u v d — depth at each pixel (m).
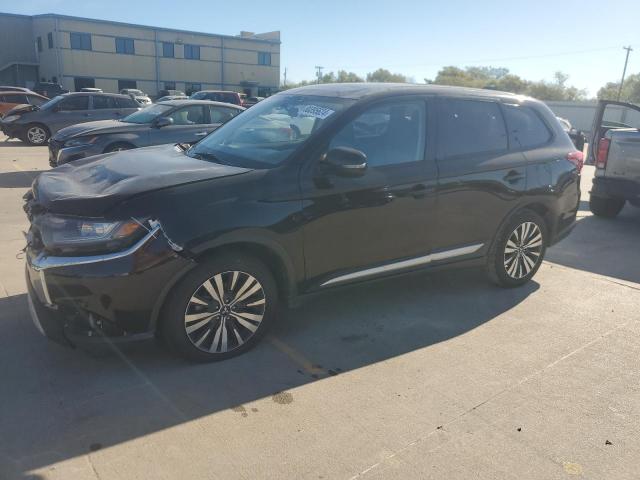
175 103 10.46
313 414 3.03
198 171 3.52
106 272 3.04
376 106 4.00
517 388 3.37
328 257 3.80
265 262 3.68
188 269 3.22
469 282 5.21
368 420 2.99
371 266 4.05
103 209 3.08
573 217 5.36
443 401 3.20
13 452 2.63
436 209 4.25
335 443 2.78
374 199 3.89
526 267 5.07
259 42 59.12
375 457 2.69
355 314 4.40
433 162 4.22
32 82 51.53
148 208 3.13
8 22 51.12
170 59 54.16
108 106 15.98
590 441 2.87
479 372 3.55
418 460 2.68
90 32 49.44
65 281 3.06
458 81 71.94
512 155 4.72
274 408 3.07
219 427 2.88
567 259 6.12
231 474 2.54
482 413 3.09
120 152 4.48
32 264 3.17
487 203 4.56
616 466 2.69
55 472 2.51
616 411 3.15
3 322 3.96
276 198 3.48
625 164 7.61
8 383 3.21
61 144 9.58
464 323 4.30
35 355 3.54
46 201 3.23
